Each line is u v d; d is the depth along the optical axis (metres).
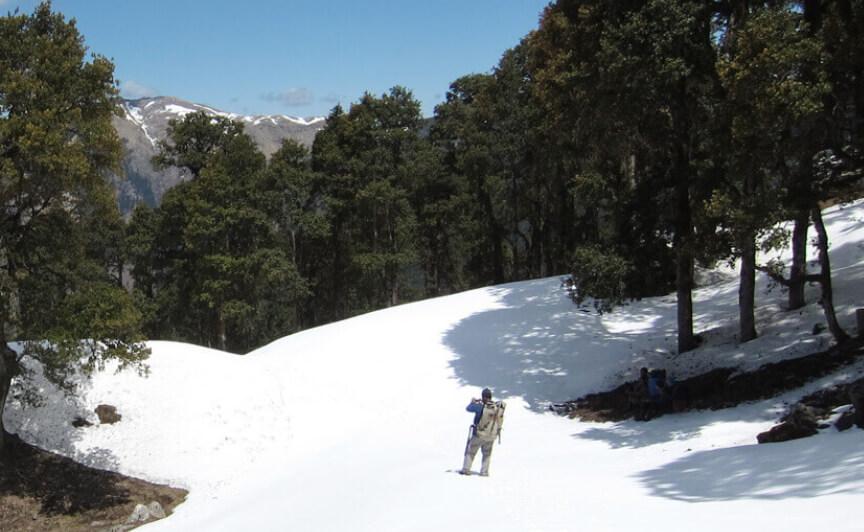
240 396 20.84
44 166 13.91
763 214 13.59
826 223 28.30
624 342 23.50
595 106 18.64
